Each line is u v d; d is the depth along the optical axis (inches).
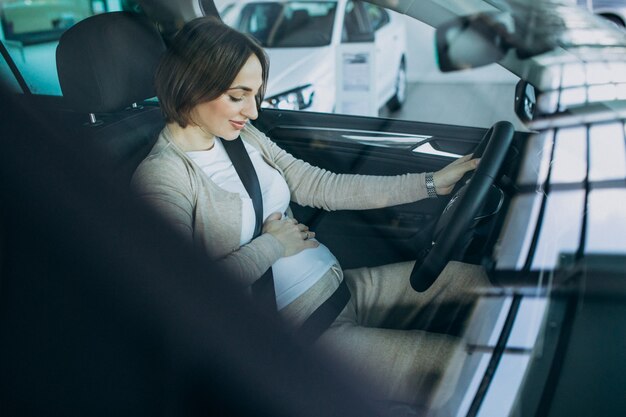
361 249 68.2
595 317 41.7
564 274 45.3
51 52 50.4
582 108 59.2
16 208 33.4
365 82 105.9
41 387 33.1
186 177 51.6
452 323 48.4
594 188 51.9
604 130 56.9
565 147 56.7
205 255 40.9
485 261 50.4
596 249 46.4
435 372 43.7
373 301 58.2
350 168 75.5
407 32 72.5
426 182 61.2
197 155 54.6
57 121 36.5
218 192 53.2
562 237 48.4
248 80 52.1
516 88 64.3
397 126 74.9
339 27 127.1
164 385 33.3
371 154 73.9
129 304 34.1
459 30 65.1
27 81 42.9
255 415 34.1
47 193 34.0
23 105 35.4
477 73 66.1
